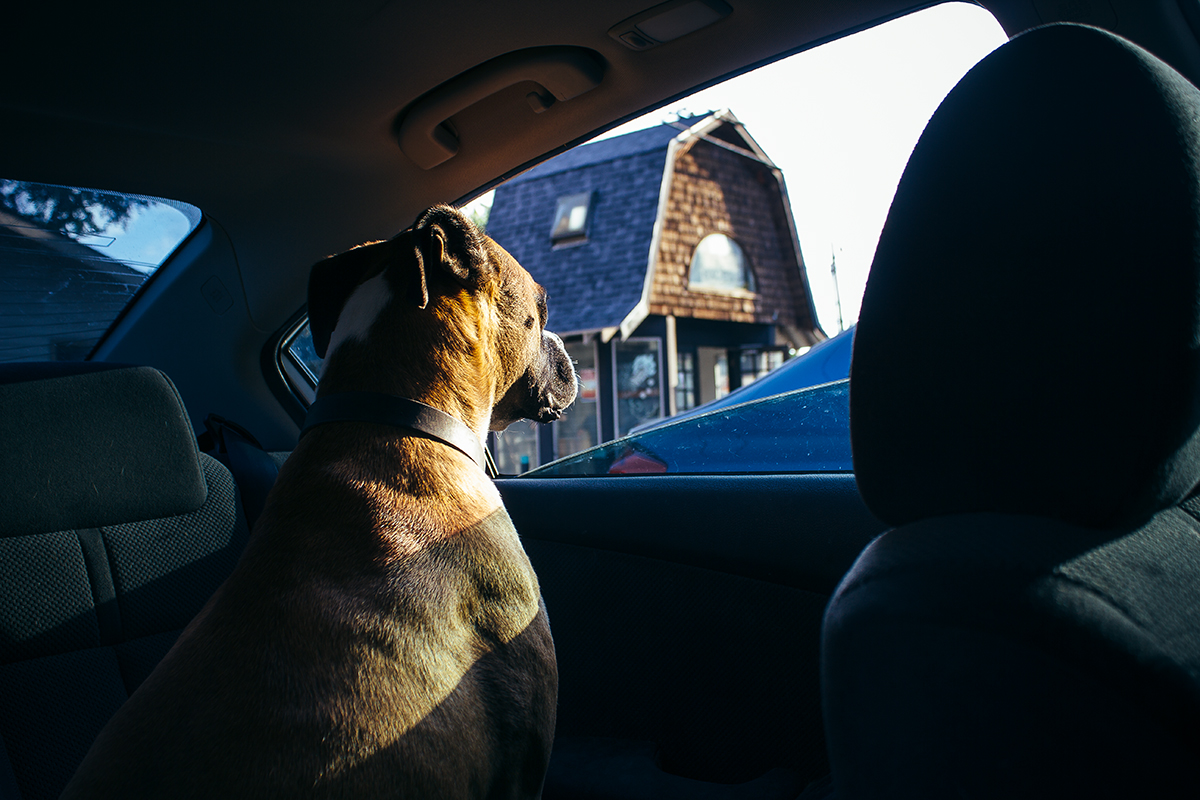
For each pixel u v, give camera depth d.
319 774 1.19
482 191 2.73
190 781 1.14
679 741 2.12
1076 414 0.76
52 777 1.66
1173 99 0.79
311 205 2.61
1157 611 0.72
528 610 1.64
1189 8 1.44
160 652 1.90
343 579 1.40
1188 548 0.84
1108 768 0.66
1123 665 0.66
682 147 15.64
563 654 2.29
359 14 1.91
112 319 2.74
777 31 2.03
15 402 1.83
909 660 0.74
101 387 1.95
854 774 0.80
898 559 0.79
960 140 0.85
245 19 1.89
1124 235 0.75
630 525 2.23
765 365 17.09
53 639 1.75
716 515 2.12
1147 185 0.76
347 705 1.26
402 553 1.47
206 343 2.74
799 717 1.97
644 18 1.98
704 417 2.64
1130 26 1.49
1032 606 0.69
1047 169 0.80
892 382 0.85
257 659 1.27
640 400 15.15
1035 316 0.78
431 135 2.38
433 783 1.31
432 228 1.75
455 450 1.70
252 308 2.74
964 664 0.71
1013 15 1.64
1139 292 0.74
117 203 2.46
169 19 1.86
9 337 2.58
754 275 16.91
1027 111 0.82
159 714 1.22
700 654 2.11
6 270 2.46
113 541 1.89
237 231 2.60
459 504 1.62
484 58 2.11
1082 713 0.67
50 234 2.44
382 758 1.25
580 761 2.06
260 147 2.35
